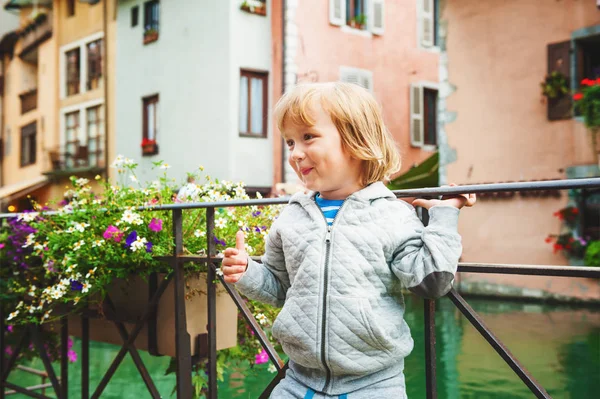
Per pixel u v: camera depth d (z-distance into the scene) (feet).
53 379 9.11
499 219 34.04
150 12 48.83
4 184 70.74
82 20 56.34
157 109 48.08
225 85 41.70
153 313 7.98
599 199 30.73
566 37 31.78
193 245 7.96
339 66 44.70
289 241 4.62
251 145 42.47
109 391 13.00
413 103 49.39
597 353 17.37
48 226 9.23
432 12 51.21
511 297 32.58
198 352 7.81
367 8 46.65
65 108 58.70
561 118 31.73
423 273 4.03
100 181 8.86
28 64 67.05
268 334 9.62
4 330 10.36
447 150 36.81
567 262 31.09
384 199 4.51
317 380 4.48
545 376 14.96
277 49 42.65
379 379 4.36
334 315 4.24
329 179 4.47
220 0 41.98
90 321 9.09
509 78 34.04
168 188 8.98
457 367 15.61
